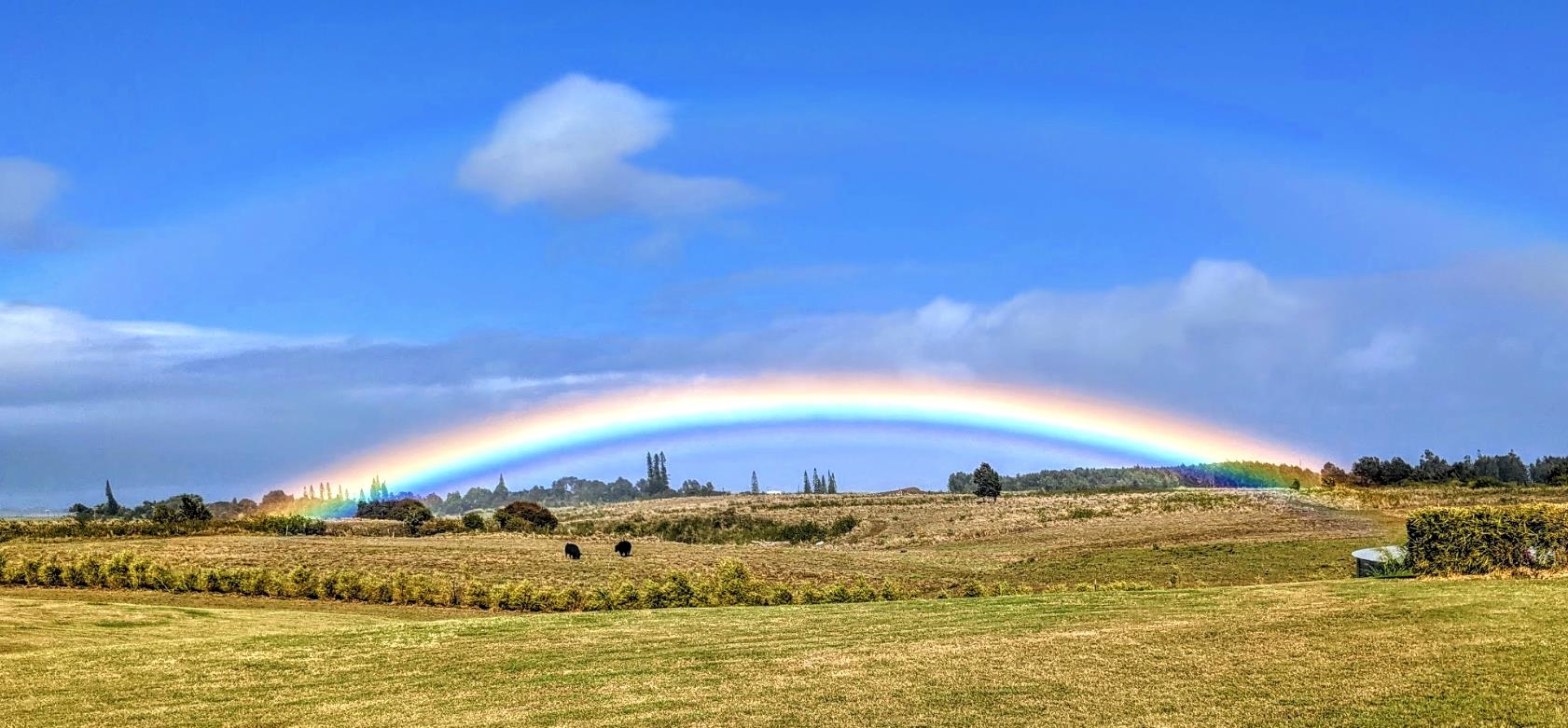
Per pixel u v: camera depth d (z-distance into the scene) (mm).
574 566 55312
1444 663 15250
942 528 97062
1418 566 27453
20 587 42812
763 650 19141
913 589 38594
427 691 16766
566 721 14672
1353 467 117062
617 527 112062
